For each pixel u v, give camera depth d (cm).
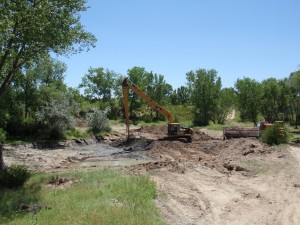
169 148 3017
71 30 1828
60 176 1666
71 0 1719
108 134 4300
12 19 1522
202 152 2895
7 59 1708
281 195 1436
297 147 2569
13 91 3769
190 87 6469
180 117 7550
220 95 6356
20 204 1164
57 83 4262
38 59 1888
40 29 1605
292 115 6825
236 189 1531
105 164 2506
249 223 1144
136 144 3488
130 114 6950
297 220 1167
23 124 3862
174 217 1152
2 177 1474
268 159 2086
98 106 6550
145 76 6962
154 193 1341
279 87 6250
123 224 951
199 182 1642
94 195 1248
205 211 1248
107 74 6762
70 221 960
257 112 6009
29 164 2534
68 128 3981
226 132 3391
